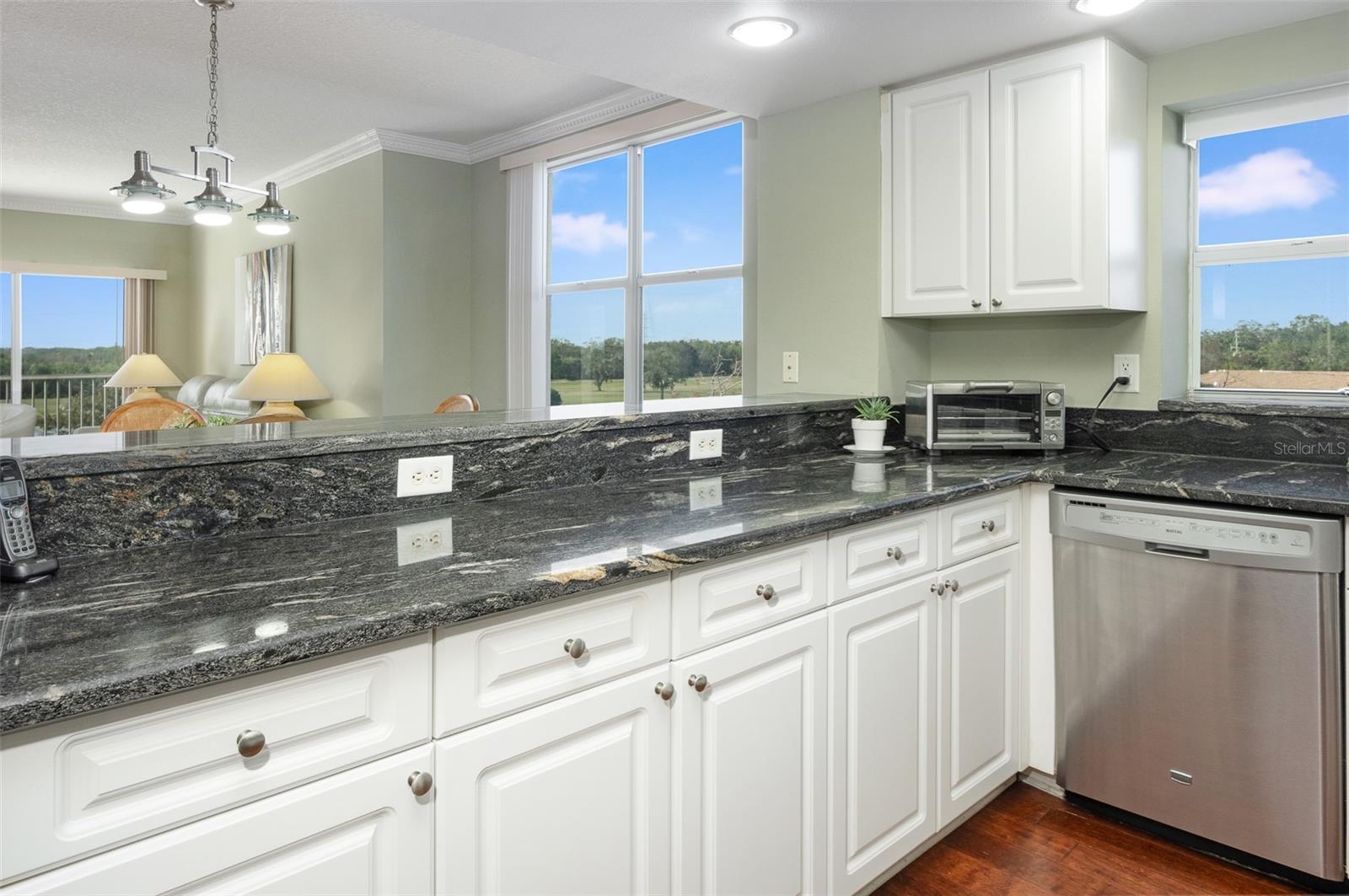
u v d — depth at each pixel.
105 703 0.79
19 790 0.77
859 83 2.76
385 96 4.16
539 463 1.90
